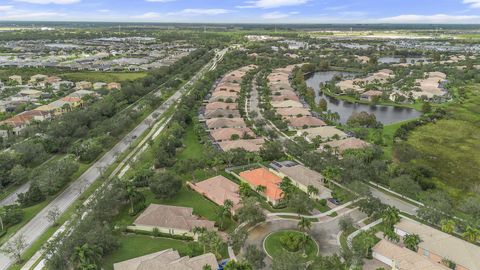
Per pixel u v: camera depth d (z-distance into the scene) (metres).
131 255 95.81
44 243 99.75
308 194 125.75
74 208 117.81
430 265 87.31
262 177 134.25
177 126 183.62
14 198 125.81
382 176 138.25
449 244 96.50
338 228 109.62
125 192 116.38
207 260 88.19
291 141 173.00
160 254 90.50
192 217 110.38
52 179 125.44
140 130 197.88
